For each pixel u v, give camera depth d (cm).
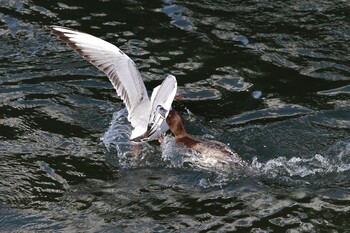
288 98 1366
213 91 1395
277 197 1112
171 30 1590
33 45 1523
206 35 1573
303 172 1163
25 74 1428
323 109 1323
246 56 1502
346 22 1611
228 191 1128
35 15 1625
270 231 1042
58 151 1221
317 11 1652
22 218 1078
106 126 1284
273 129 1268
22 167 1183
